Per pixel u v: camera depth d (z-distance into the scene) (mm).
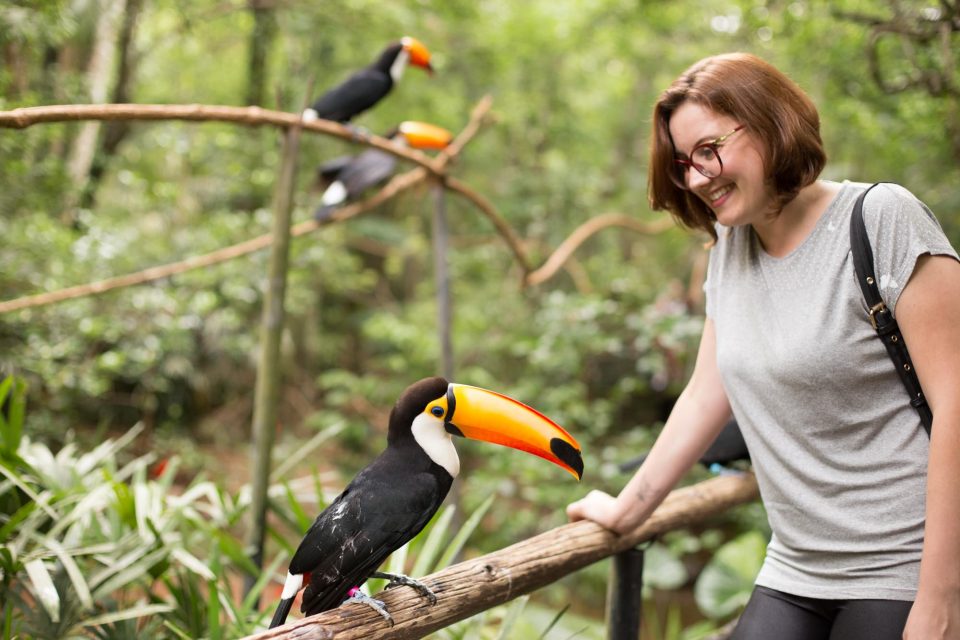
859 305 1446
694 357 5988
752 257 1621
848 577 1515
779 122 1454
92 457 2805
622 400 7395
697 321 5535
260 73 8781
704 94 1485
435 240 4039
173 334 5965
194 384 7453
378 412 8844
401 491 1612
